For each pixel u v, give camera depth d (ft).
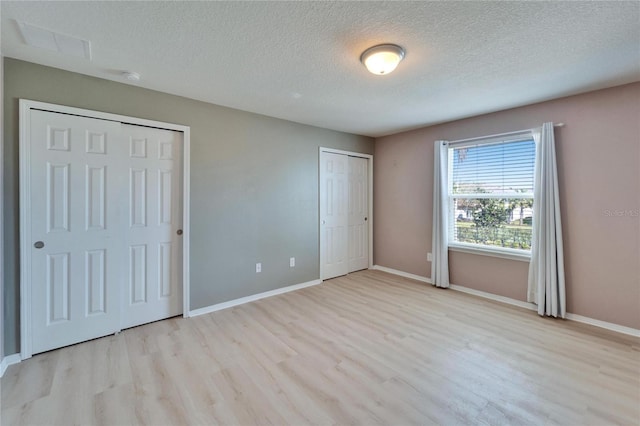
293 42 6.34
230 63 7.30
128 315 8.91
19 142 7.09
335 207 14.64
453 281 12.89
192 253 9.93
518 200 10.98
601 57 6.96
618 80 8.28
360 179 15.84
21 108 7.08
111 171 8.40
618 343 8.02
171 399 5.81
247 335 8.54
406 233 14.78
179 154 9.72
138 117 8.77
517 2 5.02
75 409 5.52
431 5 5.11
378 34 6.03
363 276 14.88
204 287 10.23
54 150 7.53
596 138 9.04
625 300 8.66
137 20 5.55
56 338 7.64
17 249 7.12
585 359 7.22
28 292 7.23
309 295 12.07
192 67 7.51
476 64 7.33
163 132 9.40
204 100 9.97
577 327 9.02
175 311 9.83
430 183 13.64
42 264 7.43
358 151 15.40
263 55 6.90
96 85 8.09
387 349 7.74
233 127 10.82
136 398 5.83
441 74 7.91
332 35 6.07
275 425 5.17
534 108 10.28
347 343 8.06
